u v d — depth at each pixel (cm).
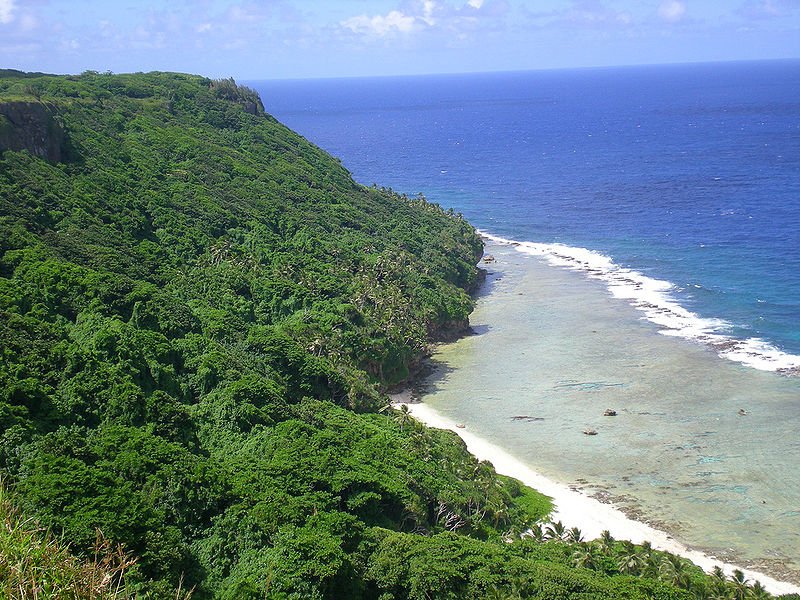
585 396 11306
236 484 7156
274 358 10125
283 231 15462
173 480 6806
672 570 6712
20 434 6769
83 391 7756
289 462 7638
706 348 12731
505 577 6425
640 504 8569
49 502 5844
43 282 9456
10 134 12606
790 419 10219
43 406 7394
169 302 10362
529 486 9031
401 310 13238
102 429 7462
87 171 13788
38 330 8469
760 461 9294
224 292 12094
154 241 13088
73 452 6750
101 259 10850
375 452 8381
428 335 13675
